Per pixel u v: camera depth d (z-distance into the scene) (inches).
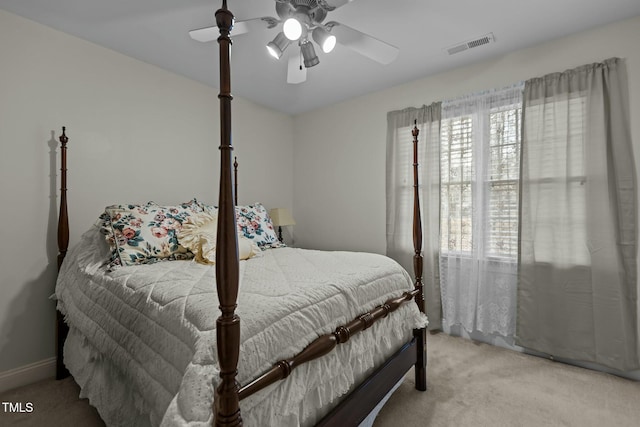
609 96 79.2
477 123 100.2
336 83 117.4
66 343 76.8
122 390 52.0
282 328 40.7
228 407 31.0
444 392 72.9
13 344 76.5
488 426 61.3
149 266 68.7
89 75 88.9
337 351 49.4
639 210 76.6
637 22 77.2
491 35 85.6
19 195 77.3
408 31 83.3
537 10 74.9
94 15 76.9
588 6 73.4
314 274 59.5
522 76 93.0
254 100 135.3
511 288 94.5
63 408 67.7
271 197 145.3
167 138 106.4
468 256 101.7
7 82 75.5
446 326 106.7
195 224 84.2
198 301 43.0
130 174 97.3
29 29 78.7
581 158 82.6
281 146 150.3
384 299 62.9
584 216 82.0
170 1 71.5
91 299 62.3
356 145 132.4
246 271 62.6
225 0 34.6
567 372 81.4
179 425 30.6
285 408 38.7
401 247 115.5
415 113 113.0
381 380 58.8
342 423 48.7
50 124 82.0
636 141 76.9
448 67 104.7
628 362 76.8
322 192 144.5
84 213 87.9
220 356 31.5
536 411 65.8
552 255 86.4
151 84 102.3
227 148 32.8
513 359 88.9
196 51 94.3
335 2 59.6
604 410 65.9
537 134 88.9
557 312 85.6
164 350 41.3
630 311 77.2
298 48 84.9
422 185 110.7
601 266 79.4
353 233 133.6
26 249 78.4
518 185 92.8
